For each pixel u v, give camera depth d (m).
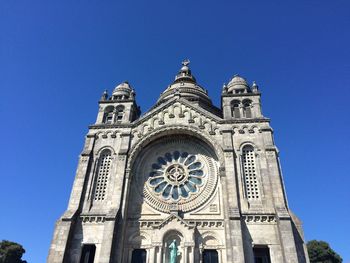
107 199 36.47
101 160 40.25
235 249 30.58
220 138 39.94
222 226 34.22
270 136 39.06
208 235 33.78
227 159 37.53
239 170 36.91
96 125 43.06
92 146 41.03
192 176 39.09
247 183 36.22
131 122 44.50
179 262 32.09
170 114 42.75
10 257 66.69
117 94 48.12
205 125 41.38
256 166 37.19
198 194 37.22
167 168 40.12
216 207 35.91
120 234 33.62
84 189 37.41
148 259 32.84
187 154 41.22
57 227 33.69
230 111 43.22
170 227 33.72
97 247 32.88
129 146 40.59
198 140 41.75
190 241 32.59
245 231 32.38
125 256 33.38
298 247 30.95
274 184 35.00
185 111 42.97
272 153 37.59
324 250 70.12
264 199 34.59
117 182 37.12
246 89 46.34
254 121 40.94
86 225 34.53
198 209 35.94
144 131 41.88
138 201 37.53
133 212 36.53
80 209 35.75
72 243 33.28
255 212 33.44
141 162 40.75
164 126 41.50
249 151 38.78
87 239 33.47
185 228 33.53
